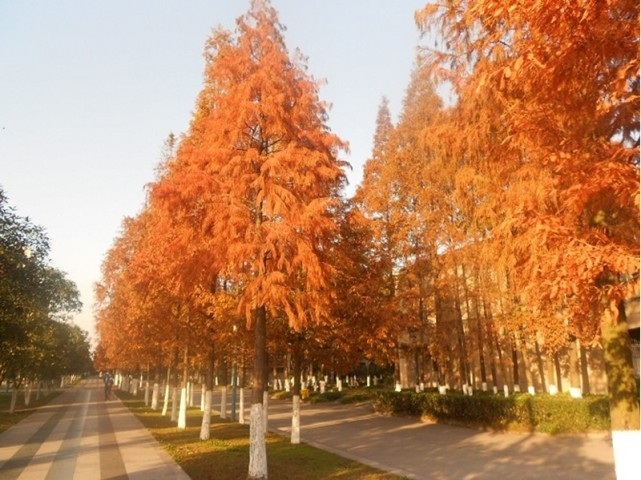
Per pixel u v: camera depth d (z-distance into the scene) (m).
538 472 11.32
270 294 9.95
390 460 13.30
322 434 19.80
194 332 18.19
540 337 19.86
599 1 3.96
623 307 6.86
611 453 13.36
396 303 21.81
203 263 11.02
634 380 6.71
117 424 23.58
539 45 4.41
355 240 16.66
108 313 28.56
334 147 11.85
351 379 62.06
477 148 6.74
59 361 49.16
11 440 17.94
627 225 5.29
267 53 11.35
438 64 7.10
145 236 21.16
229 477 10.70
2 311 16.44
